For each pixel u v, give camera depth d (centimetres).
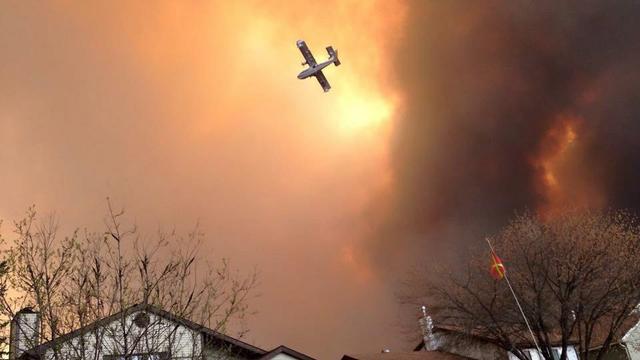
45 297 1476
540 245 3109
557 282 3003
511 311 3119
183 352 1773
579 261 2994
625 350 3291
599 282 2983
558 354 3312
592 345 3331
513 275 3148
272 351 2362
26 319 1530
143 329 1730
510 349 3025
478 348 3422
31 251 1502
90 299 1487
